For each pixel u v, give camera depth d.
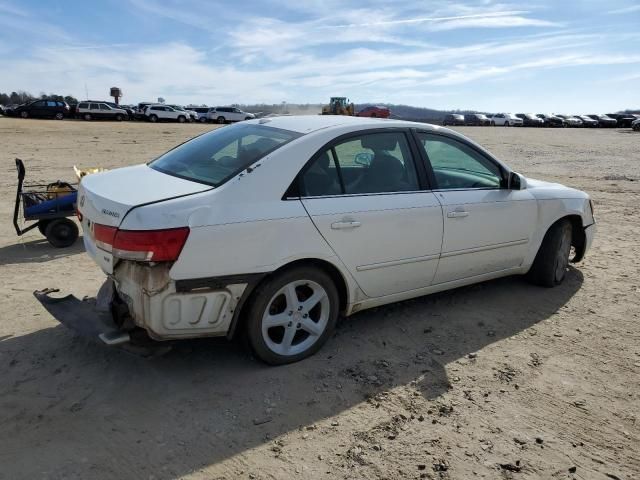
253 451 2.92
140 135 27.56
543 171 15.94
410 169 4.32
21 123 34.12
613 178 14.29
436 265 4.44
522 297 5.21
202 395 3.41
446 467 2.83
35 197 6.55
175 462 2.81
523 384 3.65
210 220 3.28
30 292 4.96
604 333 4.46
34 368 3.65
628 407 3.42
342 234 3.79
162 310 3.25
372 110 52.50
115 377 3.58
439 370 3.81
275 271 3.59
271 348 3.72
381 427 3.15
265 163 3.59
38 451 2.86
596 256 6.65
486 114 68.81
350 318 4.61
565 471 2.84
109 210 3.31
